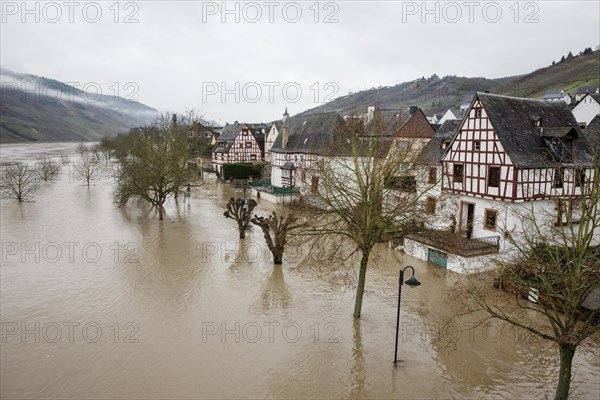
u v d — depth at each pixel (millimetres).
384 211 20109
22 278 24172
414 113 48562
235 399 13844
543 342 17266
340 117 50438
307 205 25938
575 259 13203
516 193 24234
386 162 21047
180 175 41750
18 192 52562
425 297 22125
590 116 53062
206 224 38625
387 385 14742
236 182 63781
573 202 18641
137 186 40719
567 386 12555
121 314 19781
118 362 15766
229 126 86812
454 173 27953
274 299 21844
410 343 17531
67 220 39562
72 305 20672
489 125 25438
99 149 115188
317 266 26094
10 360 15812
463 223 27812
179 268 26281
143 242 32125
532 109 27734
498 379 15141
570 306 12781
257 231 36094
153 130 70125
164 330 18297
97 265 26578
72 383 14469
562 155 25750
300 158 50594
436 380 15055
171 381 14672
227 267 26609
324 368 15664
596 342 17141
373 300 21859
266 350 16812
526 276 18984
